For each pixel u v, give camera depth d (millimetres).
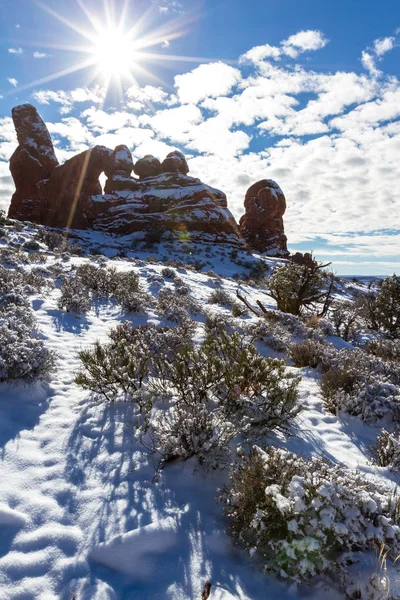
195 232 55625
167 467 3189
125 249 43156
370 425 4859
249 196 70688
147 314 9883
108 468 3117
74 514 2586
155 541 2363
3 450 3201
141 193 61094
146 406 3723
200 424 3270
